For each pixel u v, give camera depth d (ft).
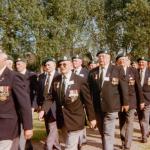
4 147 17.16
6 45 130.31
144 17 141.59
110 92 25.53
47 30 137.08
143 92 32.86
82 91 21.74
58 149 27.53
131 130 29.32
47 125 26.68
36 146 31.04
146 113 32.60
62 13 139.64
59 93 21.85
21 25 131.23
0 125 17.11
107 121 25.43
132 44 146.82
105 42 162.20
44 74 27.14
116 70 26.12
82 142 28.66
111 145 25.34
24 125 17.16
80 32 151.02
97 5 161.99
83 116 21.85
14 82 17.26
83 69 29.91
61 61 21.97
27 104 17.22
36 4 136.15
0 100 17.08
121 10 163.53
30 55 28.32
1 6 131.23
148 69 33.96
